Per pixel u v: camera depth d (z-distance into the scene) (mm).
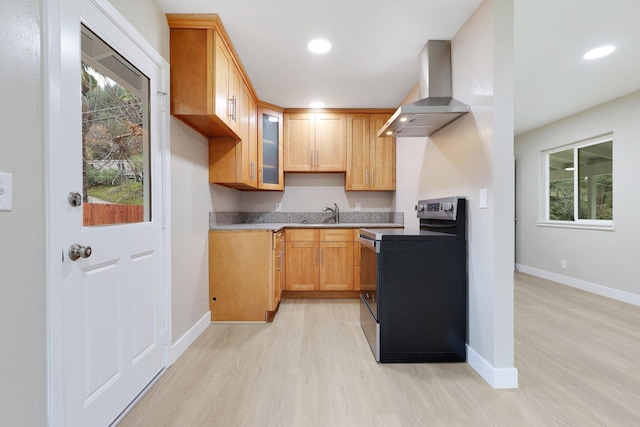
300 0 1882
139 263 1718
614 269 3576
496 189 1785
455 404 1625
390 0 1874
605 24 2146
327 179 4297
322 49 2457
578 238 4047
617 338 2480
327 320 2914
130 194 1680
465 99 2115
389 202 4309
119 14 1541
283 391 1738
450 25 2137
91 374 1332
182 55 2088
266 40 2328
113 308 1488
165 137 2002
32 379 1027
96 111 1417
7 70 921
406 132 2664
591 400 1657
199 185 2615
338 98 3535
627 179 3426
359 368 2008
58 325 1139
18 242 967
